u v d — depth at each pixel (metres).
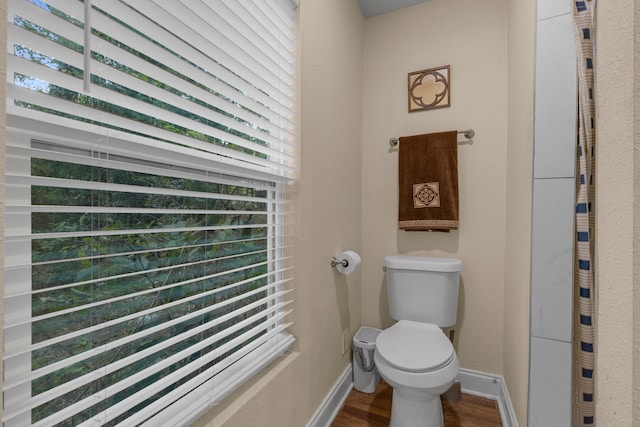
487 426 1.51
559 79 1.08
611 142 0.44
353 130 1.89
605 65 0.46
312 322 1.37
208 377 0.85
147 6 0.67
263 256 1.22
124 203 0.72
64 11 0.55
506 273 1.67
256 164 1.10
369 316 2.06
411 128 1.96
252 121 1.02
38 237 0.48
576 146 1.05
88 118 0.59
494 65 1.77
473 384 1.79
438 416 1.36
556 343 1.07
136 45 0.66
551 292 1.08
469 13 1.83
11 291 0.52
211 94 0.84
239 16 0.97
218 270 1.00
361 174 2.05
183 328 0.88
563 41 1.07
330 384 1.57
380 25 2.05
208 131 0.85
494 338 1.76
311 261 1.35
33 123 0.52
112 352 0.70
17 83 0.56
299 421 1.26
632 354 0.38
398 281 1.75
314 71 1.36
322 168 1.46
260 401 1.00
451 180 1.80
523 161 1.30
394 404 1.39
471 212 1.81
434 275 1.68
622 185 0.40
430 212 1.83
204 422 0.83
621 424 0.40
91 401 0.59
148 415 0.70
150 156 0.69
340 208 1.69
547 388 1.08
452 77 1.87
